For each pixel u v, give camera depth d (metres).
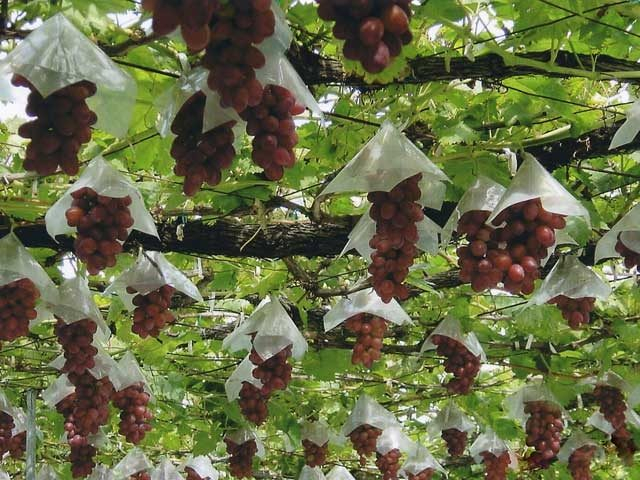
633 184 5.04
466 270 3.28
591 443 7.66
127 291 4.22
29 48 2.39
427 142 4.53
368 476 9.91
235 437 6.95
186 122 2.57
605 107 4.03
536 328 6.06
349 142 4.47
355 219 4.59
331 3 2.15
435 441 10.00
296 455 9.13
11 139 4.96
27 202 4.08
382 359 7.45
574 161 4.33
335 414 8.12
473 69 3.61
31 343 6.53
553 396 6.78
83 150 4.18
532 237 3.18
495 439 7.88
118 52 3.09
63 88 2.41
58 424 7.73
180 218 4.49
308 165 4.61
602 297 4.10
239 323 5.93
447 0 3.30
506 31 3.77
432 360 7.57
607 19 3.66
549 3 3.40
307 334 6.16
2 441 6.30
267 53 2.46
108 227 3.15
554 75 3.69
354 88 4.04
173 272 4.28
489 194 3.30
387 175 3.02
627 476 10.00
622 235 3.64
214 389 7.16
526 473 9.13
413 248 3.23
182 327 6.75
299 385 7.59
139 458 7.91
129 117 2.54
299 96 2.58
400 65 3.35
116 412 7.06
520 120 4.09
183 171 2.56
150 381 6.69
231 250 4.58
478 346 5.74
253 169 4.39
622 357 7.23
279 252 4.61
